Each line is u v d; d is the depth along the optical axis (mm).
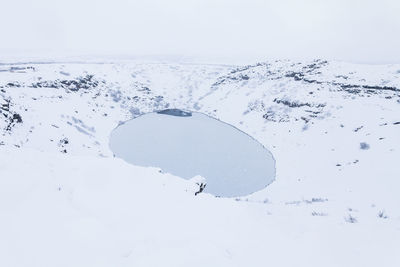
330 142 58031
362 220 7520
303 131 66562
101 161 9414
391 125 54094
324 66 93688
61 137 53531
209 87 114312
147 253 4832
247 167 52938
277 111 78938
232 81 110875
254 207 8289
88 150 54500
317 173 48125
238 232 6133
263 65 113062
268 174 50406
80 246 4867
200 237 5594
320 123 66625
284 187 44812
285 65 104062
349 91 74125
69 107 72438
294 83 88688
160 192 8023
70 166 8602
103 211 6273
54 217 5699
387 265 5203
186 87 117500
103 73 107438
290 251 5547
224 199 8766
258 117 80750
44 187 6895
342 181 41125
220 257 4922
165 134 71188
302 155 57281
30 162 8281
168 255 4793
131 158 54250
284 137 67312
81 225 5473
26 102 63125
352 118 62969
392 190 31312
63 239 4996
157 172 9820
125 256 4789
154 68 132125
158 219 6234
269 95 88625
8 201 6020
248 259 5098
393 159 42438
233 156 58344
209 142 66688
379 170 40125
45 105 66688
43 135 51594
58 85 80438
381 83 73125
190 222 6312
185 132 73688
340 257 5430
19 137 46812
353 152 50938
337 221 7367
